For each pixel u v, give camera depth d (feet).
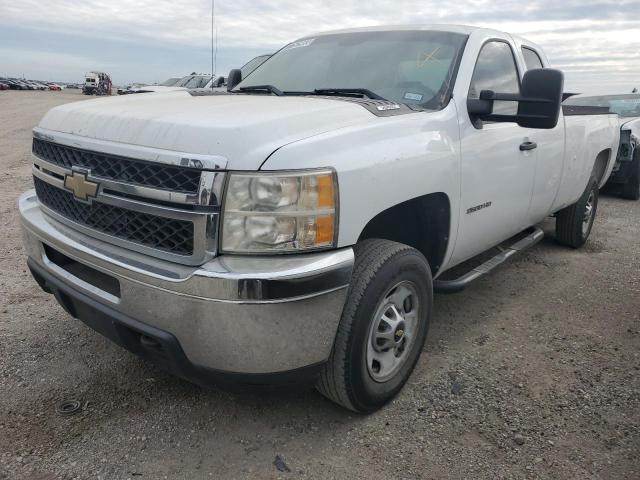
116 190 7.82
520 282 15.88
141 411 9.25
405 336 9.65
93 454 8.20
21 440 8.41
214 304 6.98
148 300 7.48
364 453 8.41
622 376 10.75
